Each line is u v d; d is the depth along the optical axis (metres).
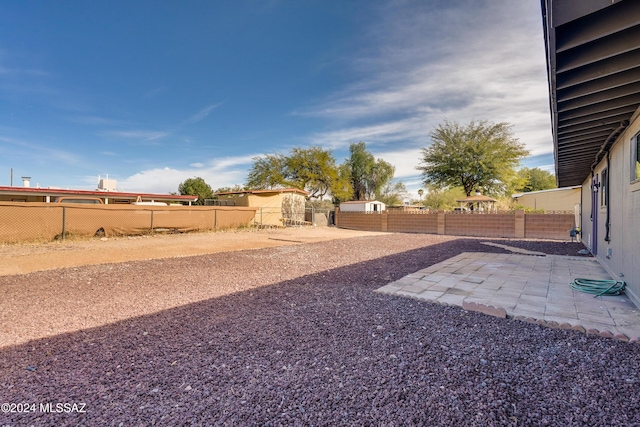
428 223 17.64
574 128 4.51
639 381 2.00
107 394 1.90
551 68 2.59
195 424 1.60
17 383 2.04
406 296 4.19
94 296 4.32
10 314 3.54
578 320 3.13
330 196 31.89
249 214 18.70
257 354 2.46
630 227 4.21
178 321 3.28
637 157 4.00
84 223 12.00
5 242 10.29
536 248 10.11
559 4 1.82
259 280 5.36
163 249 9.76
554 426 1.56
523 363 2.26
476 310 3.55
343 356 2.40
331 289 4.65
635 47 2.27
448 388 1.92
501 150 20.69
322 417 1.65
